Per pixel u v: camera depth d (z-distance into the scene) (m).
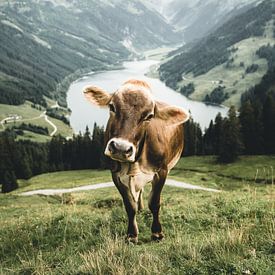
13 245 10.85
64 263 8.19
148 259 7.32
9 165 113.25
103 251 7.96
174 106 8.25
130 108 7.77
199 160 104.94
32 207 24.44
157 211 9.89
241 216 11.34
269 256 6.84
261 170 86.25
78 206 21.14
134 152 7.52
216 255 6.92
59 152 125.50
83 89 8.32
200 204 13.99
